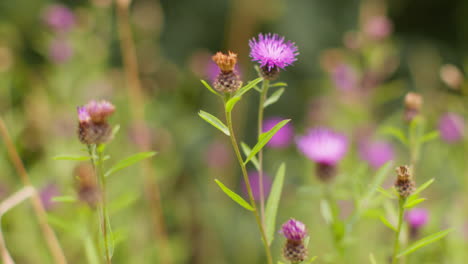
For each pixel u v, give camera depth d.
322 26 2.66
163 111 2.00
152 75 2.17
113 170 0.89
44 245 1.21
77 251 1.17
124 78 1.89
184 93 2.25
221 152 1.74
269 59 0.90
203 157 1.89
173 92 2.19
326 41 2.65
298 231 0.89
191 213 1.68
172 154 1.78
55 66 1.79
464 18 3.23
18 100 1.85
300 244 0.89
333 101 1.69
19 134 1.50
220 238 1.66
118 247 1.26
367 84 1.54
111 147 1.54
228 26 2.52
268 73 0.91
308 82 2.53
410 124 1.02
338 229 0.98
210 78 1.96
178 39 2.67
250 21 1.75
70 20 1.78
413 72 2.13
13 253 1.24
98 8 1.84
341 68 1.57
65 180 1.29
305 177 1.32
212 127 2.14
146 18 2.02
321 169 1.03
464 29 3.21
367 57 1.56
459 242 1.10
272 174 1.71
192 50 2.67
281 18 2.51
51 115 1.60
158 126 1.86
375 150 1.30
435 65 2.04
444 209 1.22
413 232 1.04
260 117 0.91
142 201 1.45
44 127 1.52
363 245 1.12
